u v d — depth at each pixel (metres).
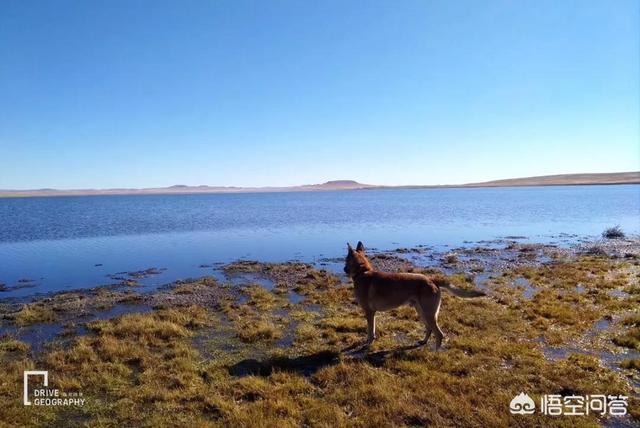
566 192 156.88
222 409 7.00
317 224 53.19
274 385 7.95
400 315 12.47
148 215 72.12
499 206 87.06
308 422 6.67
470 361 8.83
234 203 132.12
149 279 20.42
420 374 8.29
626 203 87.25
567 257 25.17
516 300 14.29
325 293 15.93
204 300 15.58
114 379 8.27
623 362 8.69
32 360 9.55
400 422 6.65
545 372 8.23
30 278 20.81
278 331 11.22
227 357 9.57
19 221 57.72
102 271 22.61
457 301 14.02
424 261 25.09
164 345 10.30
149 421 6.68
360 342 10.38
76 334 11.67
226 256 27.88
